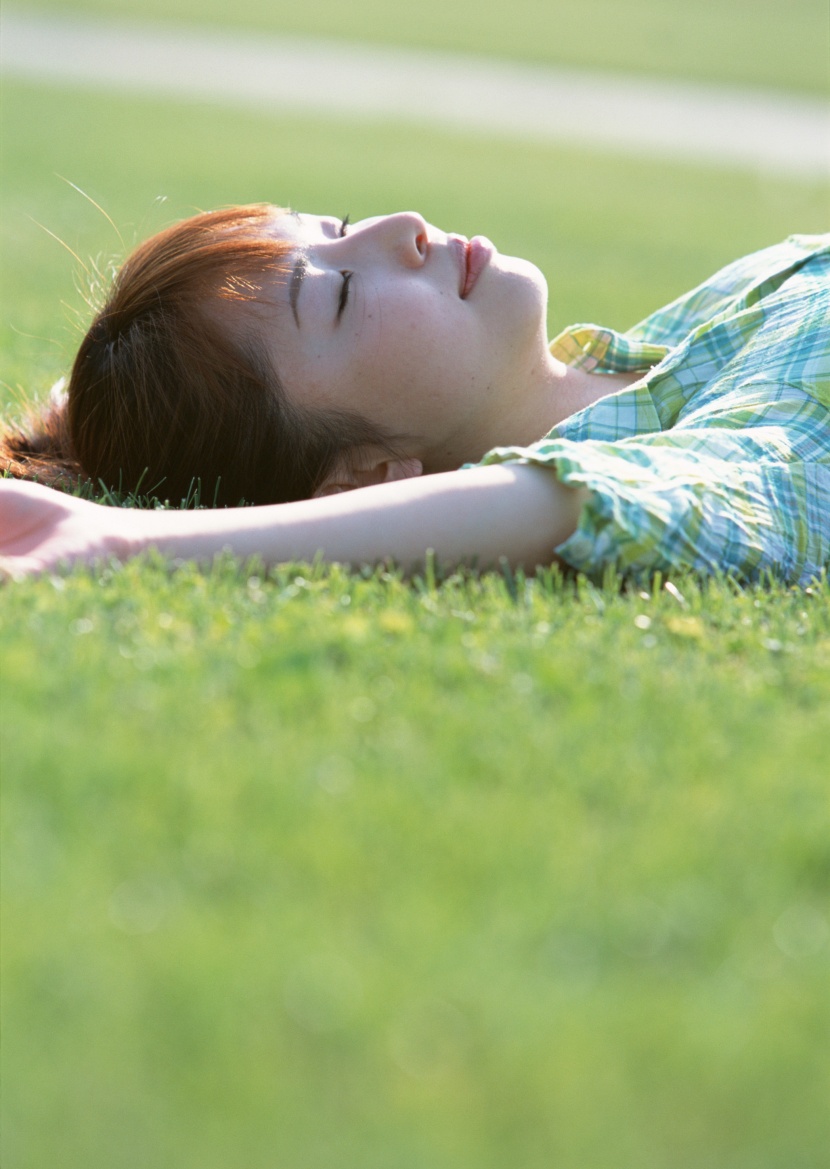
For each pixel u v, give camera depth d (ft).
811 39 130.72
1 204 42.22
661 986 5.91
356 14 134.72
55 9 119.14
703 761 7.73
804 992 5.94
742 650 9.77
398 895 6.33
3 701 8.12
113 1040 5.51
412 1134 5.05
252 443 13.03
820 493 11.86
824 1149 5.07
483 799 7.22
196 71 95.25
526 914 6.23
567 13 144.56
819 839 6.94
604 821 7.14
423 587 10.54
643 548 10.89
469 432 13.52
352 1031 5.55
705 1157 5.00
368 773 7.41
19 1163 4.99
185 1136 5.07
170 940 6.06
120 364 13.17
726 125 85.51
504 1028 5.54
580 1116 5.13
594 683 8.73
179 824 6.91
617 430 13.19
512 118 85.05
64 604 9.61
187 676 8.50
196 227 13.56
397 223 13.17
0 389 20.13
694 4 159.02
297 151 62.80
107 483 13.69
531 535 11.07
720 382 13.08
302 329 12.98
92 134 61.98
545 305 13.67
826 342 12.51
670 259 41.70
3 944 6.03
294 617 9.51
